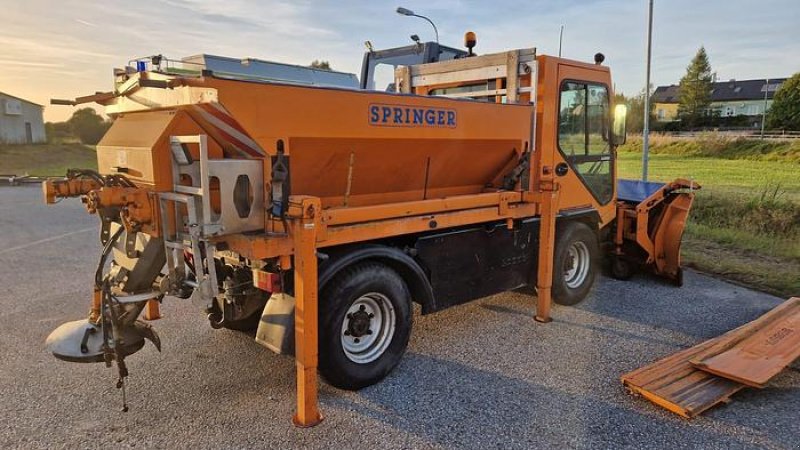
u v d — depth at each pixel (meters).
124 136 3.51
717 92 68.81
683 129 49.72
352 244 3.67
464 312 5.26
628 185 7.00
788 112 37.78
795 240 8.09
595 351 4.32
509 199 4.64
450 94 5.59
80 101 3.91
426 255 4.12
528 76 4.87
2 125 35.25
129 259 3.36
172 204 3.19
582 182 5.48
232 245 3.11
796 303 5.09
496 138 4.50
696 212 9.77
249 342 4.42
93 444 2.96
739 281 6.43
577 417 3.29
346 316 3.58
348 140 3.52
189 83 2.84
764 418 3.30
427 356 4.21
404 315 3.85
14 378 3.75
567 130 5.19
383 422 3.22
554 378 3.83
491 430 3.14
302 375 3.10
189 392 3.57
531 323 4.96
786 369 3.96
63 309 5.25
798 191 11.16
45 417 3.24
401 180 4.21
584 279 5.65
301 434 3.08
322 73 5.61
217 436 3.05
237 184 3.09
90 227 10.02
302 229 2.94
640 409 3.39
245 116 2.99
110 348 3.17
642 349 4.36
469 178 4.79
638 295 5.89
